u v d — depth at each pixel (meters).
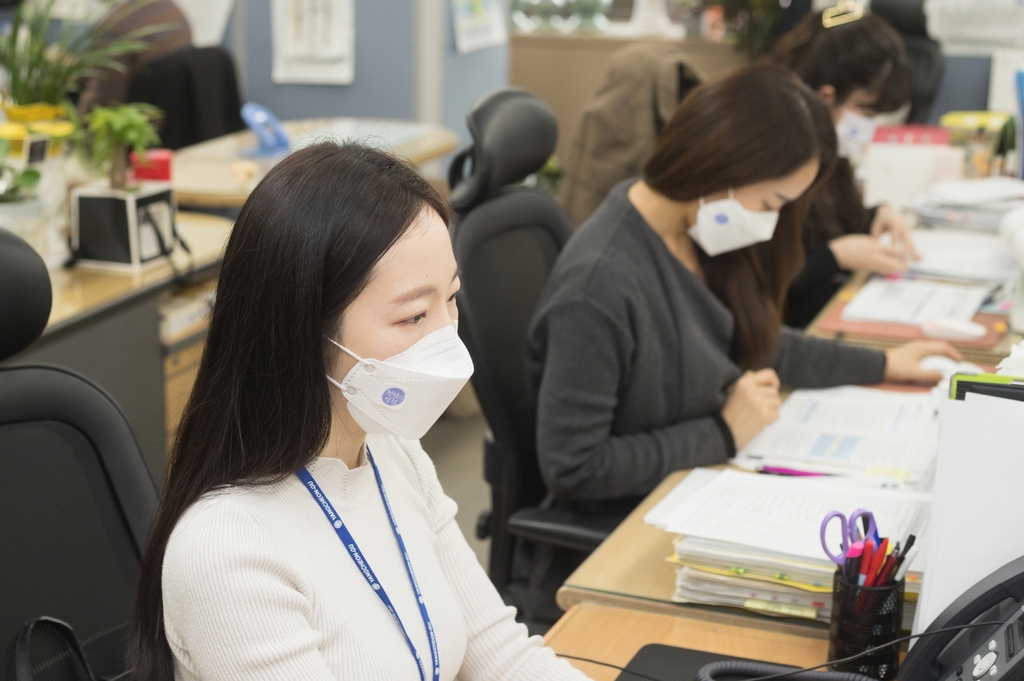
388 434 1.01
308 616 0.87
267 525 0.88
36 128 2.30
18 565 1.01
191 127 4.04
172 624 0.86
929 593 1.01
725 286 1.76
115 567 1.09
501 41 4.93
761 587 1.19
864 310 2.24
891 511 1.26
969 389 1.02
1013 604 0.96
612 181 3.03
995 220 2.71
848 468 1.54
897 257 2.47
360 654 0.90
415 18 4.25
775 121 1.58
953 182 2.89
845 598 1.07
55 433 1.09
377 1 4.29
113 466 1.12
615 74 3.02
